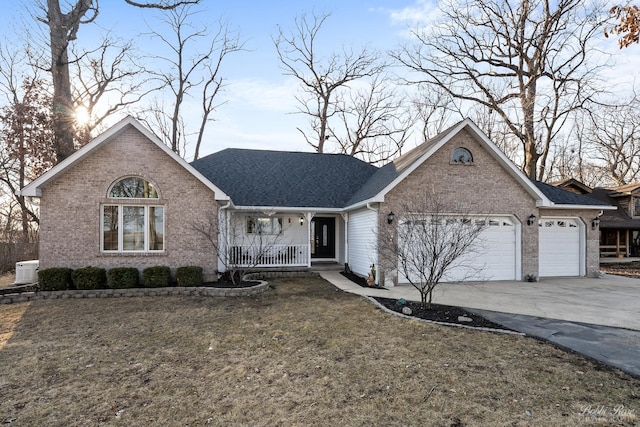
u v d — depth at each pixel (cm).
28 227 2617
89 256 1182
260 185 1673
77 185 1179
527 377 509
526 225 1408
